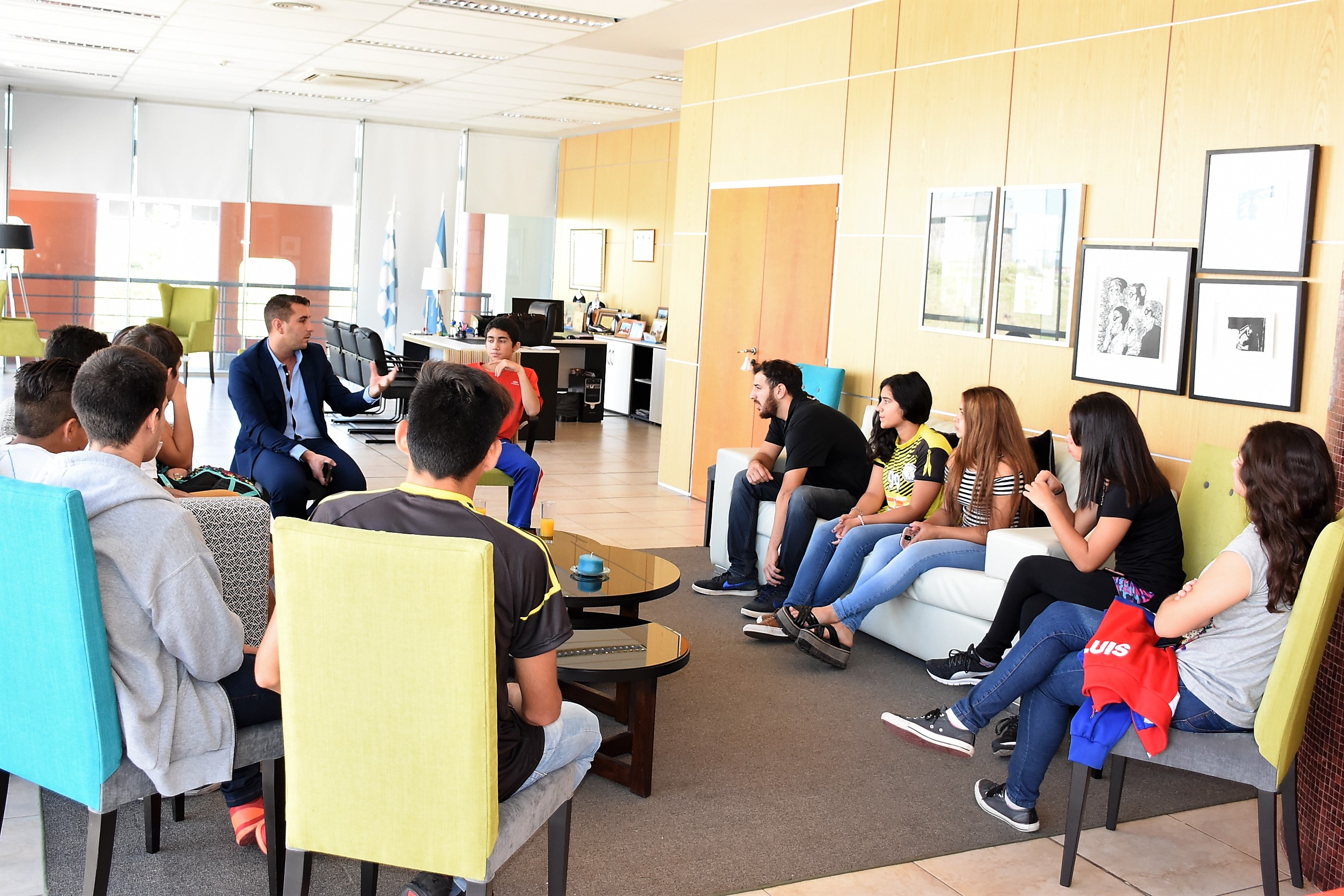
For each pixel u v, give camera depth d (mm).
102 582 2045
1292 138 3893
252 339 13125
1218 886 2736
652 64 8555
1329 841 2688
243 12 7336
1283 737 2436
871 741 3602
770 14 6551
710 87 7570
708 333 7609
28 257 11930
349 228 13320
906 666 4379
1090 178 4688
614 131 12703
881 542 4367
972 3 5320
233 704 2256
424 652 1744
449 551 1707
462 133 13586
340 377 10211
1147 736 2568
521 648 1937
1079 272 4730
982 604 3953
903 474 4531
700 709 3809
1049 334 4898
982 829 3004
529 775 2041
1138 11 4457
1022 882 2721
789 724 3713
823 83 6430
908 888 2662
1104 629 2711
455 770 1778
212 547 2693
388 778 1810
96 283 12266
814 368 6234
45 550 1951
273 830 2352
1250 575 2506
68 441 2760
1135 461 3279
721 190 7457
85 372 2203
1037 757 2955
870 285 6070
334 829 1861
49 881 2471
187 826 2793
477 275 13953
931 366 5625
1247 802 3256
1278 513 2479
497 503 7070
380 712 1787
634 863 2713
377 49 8547
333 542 1751
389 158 13312
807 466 4840
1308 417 3846
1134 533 3330
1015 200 5051
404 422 2119
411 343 11156
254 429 4688
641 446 10008
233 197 12688
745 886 2633
